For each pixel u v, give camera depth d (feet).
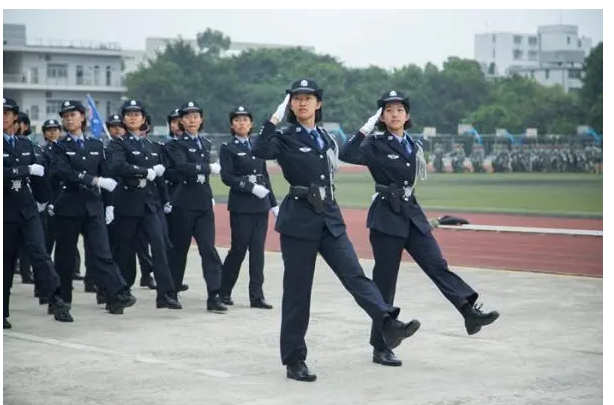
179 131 40.88
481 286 44.75
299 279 26.61
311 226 26.61
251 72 218.18
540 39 277.85
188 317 36.27
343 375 26.96
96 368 27.68
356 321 35.12
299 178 26.91
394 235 28.02
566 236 71.05
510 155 184.03
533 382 26.17
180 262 39.52
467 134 189.67
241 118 38.14
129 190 38.40
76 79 211.82
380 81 210.18
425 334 32.83
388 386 25.72
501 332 33.19
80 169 35.94
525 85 224.12
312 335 32.53
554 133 208.03
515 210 100.53
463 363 28.45
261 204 38.27
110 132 43.29
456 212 98.17
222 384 25.88
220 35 231.30
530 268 52.54
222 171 37.99
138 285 45.60
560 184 148.15
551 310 37.81
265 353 29.73
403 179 28.17
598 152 182.70
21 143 33.88
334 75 205.05
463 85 215.92
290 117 27.71
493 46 328.29
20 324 34.81
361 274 26.43
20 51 208.23
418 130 212.43
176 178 38.81
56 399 24.35
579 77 264.52
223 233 76.13
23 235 34.65
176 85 201.87
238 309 38.17
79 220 36.40
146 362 28.45
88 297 41.88
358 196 124.67
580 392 25.12
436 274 28.04
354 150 28.04
